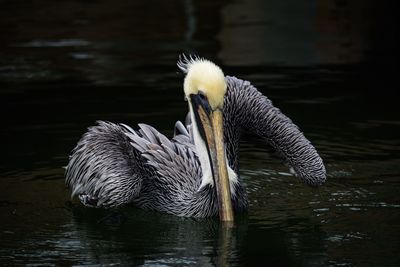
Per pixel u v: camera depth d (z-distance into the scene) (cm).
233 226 1082
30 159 1345
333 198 1181
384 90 1744
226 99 1200
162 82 1811
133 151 1176
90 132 1202
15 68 1939
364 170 1290
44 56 2042
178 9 2608
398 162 1323
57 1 2730
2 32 2281
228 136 1185
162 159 1157
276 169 1312
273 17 2444
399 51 2059
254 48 2105
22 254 995
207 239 1046
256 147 1425
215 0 2728
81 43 2173
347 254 983
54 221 1114
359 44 2136
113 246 1023
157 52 2080
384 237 1033
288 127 1206
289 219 1108
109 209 1173
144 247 1020
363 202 1161
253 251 1000
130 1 2734
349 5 2583
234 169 1182
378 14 2453
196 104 1103
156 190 1165
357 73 1881
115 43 2183
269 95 1711
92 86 1789
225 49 2102
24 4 2688
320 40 2173
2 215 1129
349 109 1614
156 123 1516
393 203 1152
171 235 1063
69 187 1230
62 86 1791
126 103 1655
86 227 1093
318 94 1717
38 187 1235
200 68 1101
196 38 2222
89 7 2644
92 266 957
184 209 1141
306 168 1189
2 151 1382
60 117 1567
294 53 2064
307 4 2583
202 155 1134
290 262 963
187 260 973
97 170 1157
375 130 1487
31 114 1590
